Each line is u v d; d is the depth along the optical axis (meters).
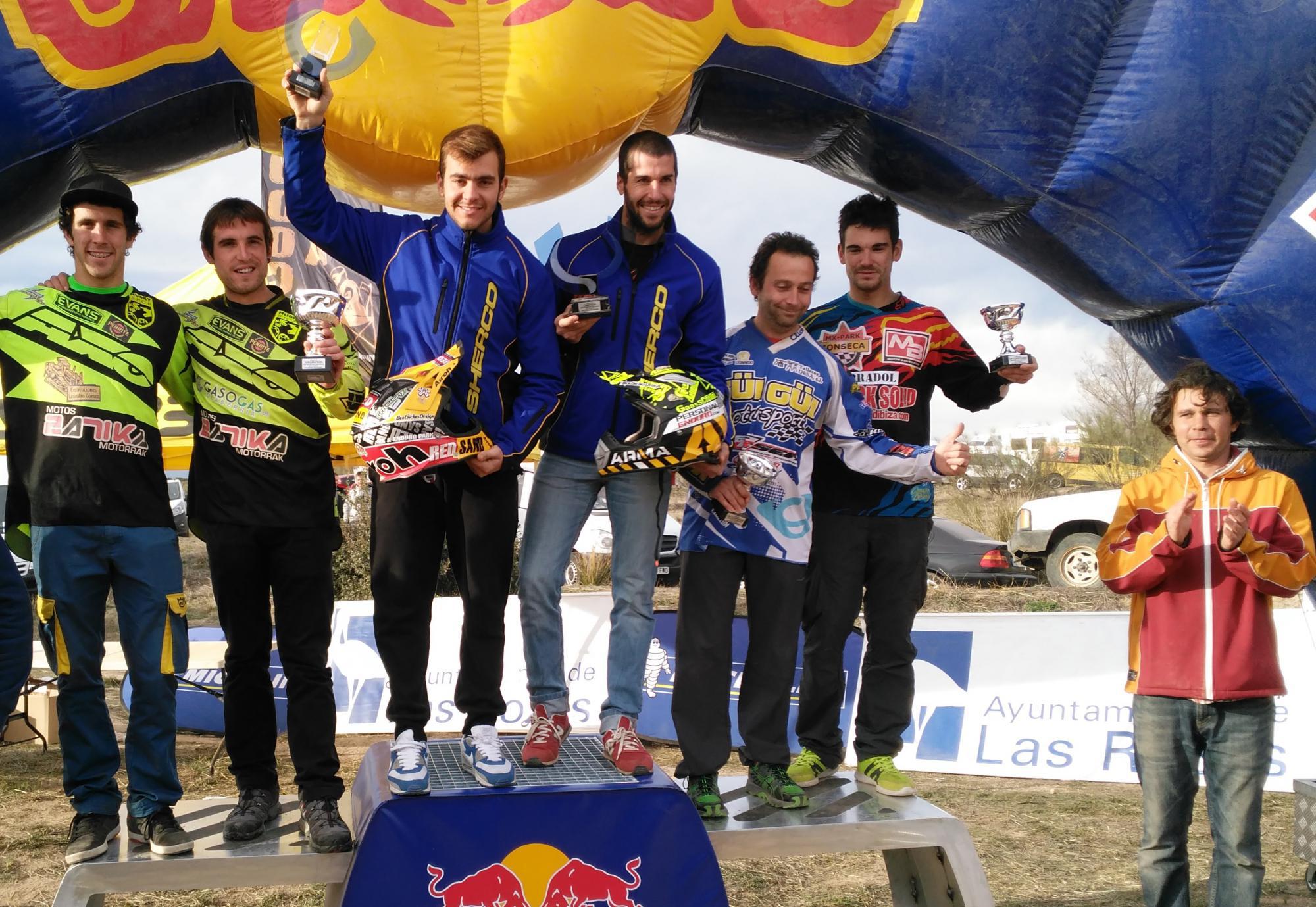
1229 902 3.30
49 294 3.08
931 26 3.61
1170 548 3.30
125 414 3.04
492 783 2.99
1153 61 3.67
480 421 3.05
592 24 3.41
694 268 3.34
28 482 3.02
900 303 3.81
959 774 6.24
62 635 2.98
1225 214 3.75
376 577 3.11
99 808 3.00
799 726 3.81
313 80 2.90
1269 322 3.76
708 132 4.04
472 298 3.04
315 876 2.98
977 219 4.02
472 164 2.97
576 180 3.74
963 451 3.35
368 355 5.88
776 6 3.58
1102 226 3.81
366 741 7.04
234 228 3.17
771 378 3.51
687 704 3.43
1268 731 3.32
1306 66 3.67
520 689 7.00
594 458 3.28
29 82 3.19
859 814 3.42
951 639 6.42
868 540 3.68
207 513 3.13
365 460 2.94
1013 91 3.66
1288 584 3.29
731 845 3.26
